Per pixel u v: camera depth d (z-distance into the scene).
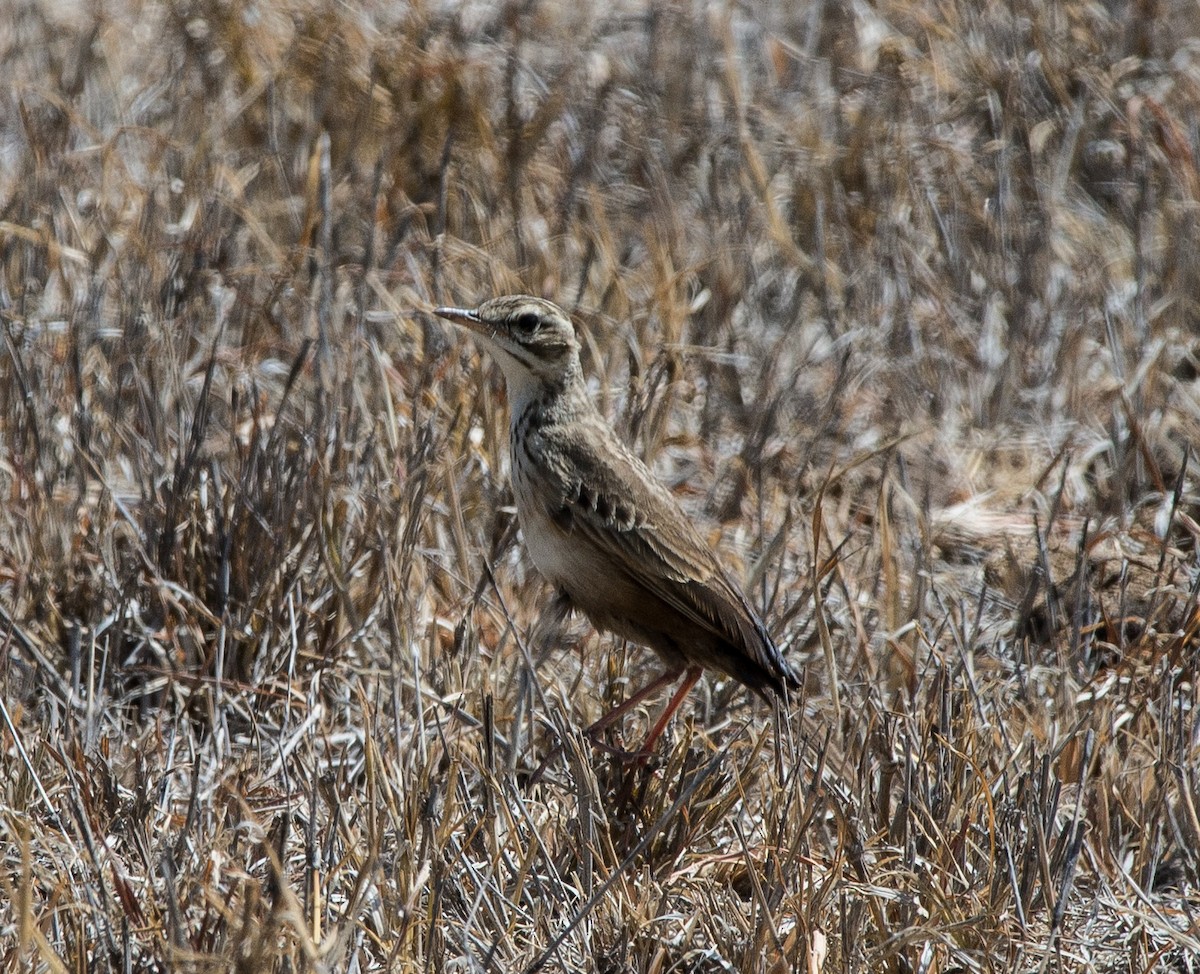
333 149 18.86
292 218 17.84
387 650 12.81
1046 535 14.12
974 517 15.41
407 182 18.38
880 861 10.41
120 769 11.41
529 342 12.20
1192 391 17.05
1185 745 11.59
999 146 19.25
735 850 10.95
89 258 16.73
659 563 11.92
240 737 12.06
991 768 11.32
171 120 19.66
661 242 17.84
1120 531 14.66
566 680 13.04
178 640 12.86
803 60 20.84
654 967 9.60
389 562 12.22
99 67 20.55
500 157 18.59
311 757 11.03
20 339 15.38
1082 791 10.53
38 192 17.48
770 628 13.07
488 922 9.93
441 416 14.88
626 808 11.18
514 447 12.45
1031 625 13.99
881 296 18.00
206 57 19.89
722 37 21.25
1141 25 21.12
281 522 12.93
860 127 19.45
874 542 14.37
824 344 17.56
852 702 11.95
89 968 9.05
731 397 16.45
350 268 16.69
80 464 13.71
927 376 17.08
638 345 16.12
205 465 13.48
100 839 10.20
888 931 9.93
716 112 20.34
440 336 15.85
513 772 10.95
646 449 14.96
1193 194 18.97
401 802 10.25
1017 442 16.47
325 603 12.95
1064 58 20.62
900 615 13.41
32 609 12.95
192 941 9.18
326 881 9.55
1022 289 17.83
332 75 19.14
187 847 10.02
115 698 12.45
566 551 12.25
